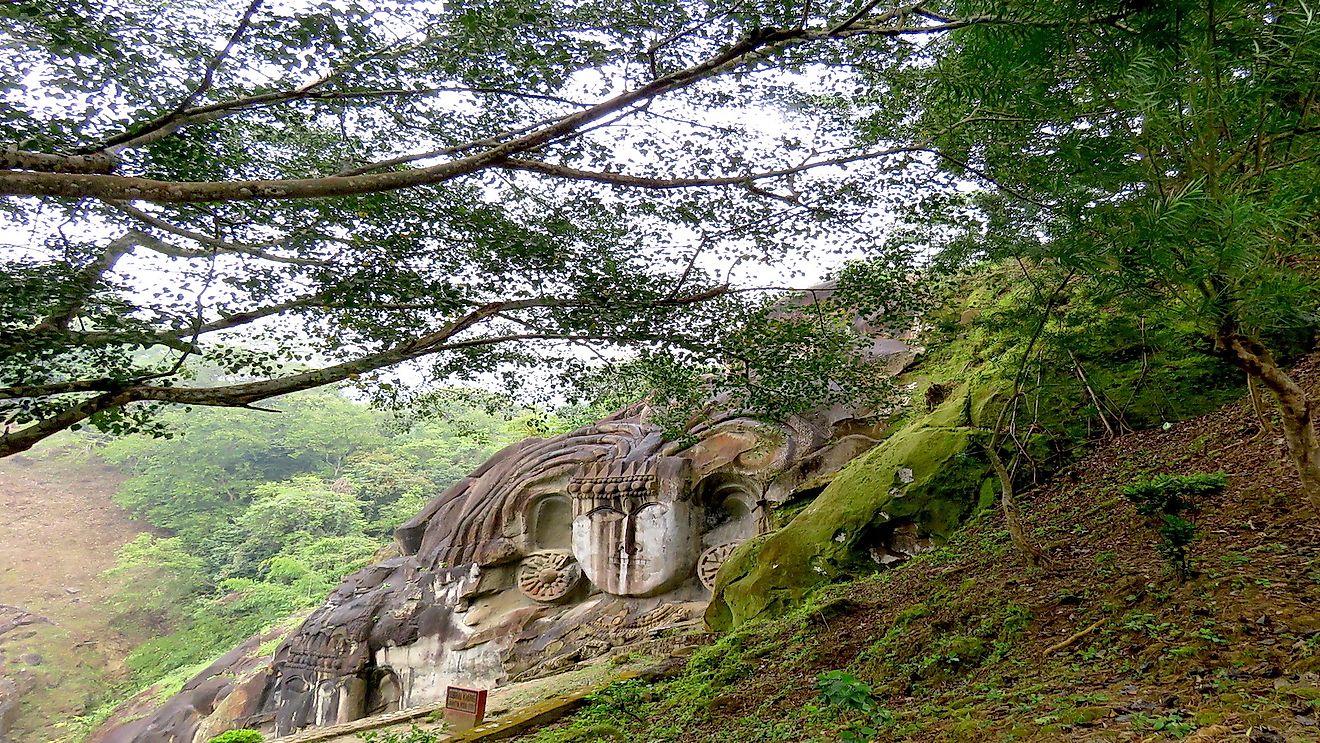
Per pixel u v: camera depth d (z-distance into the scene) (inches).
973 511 382.0
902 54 244.5
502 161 219.0
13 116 191.5
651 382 352.5
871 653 259.8
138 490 1578.5
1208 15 143.3
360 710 620.7
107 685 1207.6
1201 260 135.1
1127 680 166.2
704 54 234.2
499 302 275.6
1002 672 201.8
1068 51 170.1
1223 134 149.9
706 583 536.7
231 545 1406.3
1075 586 239.0
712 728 246.2
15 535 1525.6
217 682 733.9
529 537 636.7
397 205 264.8
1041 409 411.2
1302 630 159.2
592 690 362.3
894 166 255.4
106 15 218.4
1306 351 357.4
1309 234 150.9
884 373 534.0
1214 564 208.8
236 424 1560.0
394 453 1578.5
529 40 230.4
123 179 164.4
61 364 246.2
